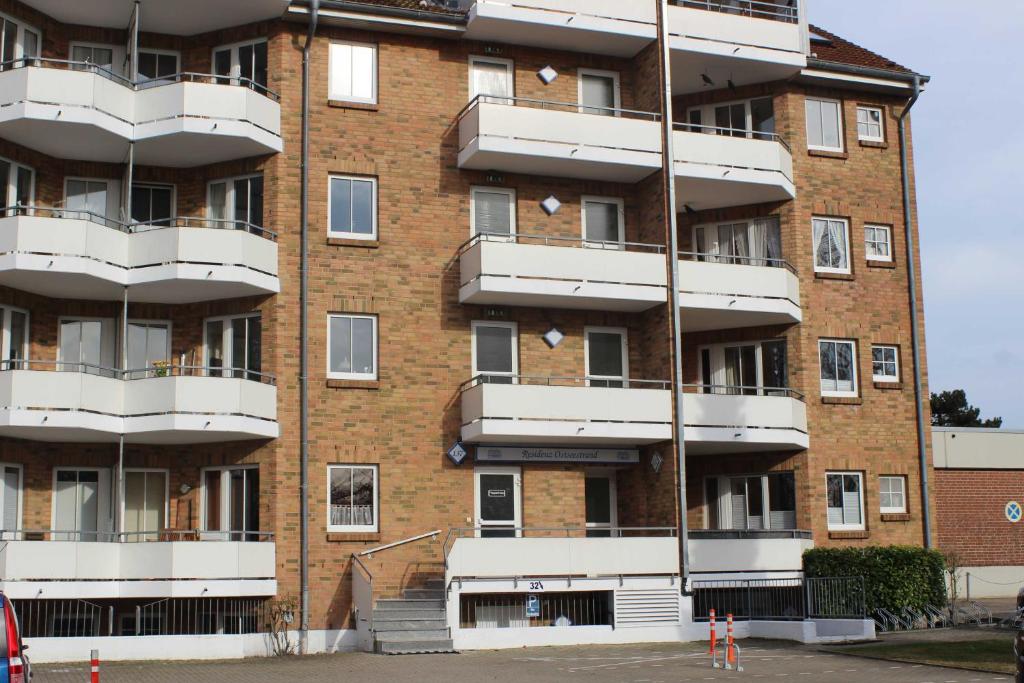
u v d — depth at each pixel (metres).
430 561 27.81
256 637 25.41
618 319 30.61
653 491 29.50
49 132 26.83
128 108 27.22
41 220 25.77
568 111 30.33
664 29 30.59
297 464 27.19
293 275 27.88
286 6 28.14
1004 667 21.34
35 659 23.16
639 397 28.77
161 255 26.67
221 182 28.78
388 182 29.08
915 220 33.44
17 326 27.28
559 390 28.19
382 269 28.67
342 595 27.03
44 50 28.22
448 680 20.19
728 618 22.14
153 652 23.92
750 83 32.84
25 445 26.86
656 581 27.66
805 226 32.06
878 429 32.00
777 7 33.31
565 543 27.02
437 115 29.81
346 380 27.89
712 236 32.91
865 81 33.00
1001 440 36.75
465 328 29.20
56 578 24.47
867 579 29.58
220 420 26.05
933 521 32.28
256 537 27.00
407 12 29.27
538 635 26.23
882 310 32.62
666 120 30.23
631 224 31.22
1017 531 36.44
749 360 32.16
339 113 28.92
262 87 28.16
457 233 29.48
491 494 28.92
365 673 21.27
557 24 29.81
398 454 28.09
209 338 28.27
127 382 26.30
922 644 25.06
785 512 31.20
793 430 30.14
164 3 27.84
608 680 20.12
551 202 30.44
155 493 27.95
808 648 25.30
